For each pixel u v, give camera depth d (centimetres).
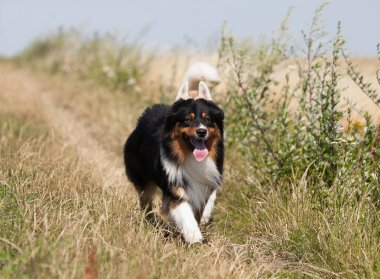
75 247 637
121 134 1505
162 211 859
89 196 855
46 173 908
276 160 963
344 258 717
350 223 756
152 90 1823
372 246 718
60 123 1580
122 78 2119
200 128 820
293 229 830
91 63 2575
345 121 1001
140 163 951
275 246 815
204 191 884
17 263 594
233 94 1088
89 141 1391
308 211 837
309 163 920
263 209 891
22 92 2123
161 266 655
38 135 1327
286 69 1211
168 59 2086
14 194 777
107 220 735
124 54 2341
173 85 1500
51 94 2369
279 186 946
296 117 1005
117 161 1266
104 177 1013
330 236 761
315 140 910
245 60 1001
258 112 1002
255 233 877
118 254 650
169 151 850
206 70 992
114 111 1703
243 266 695
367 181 826
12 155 1024
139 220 818
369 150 870
